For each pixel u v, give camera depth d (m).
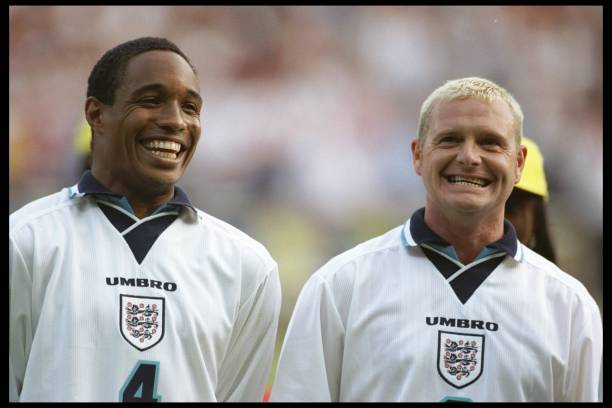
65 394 13.32
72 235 14.09
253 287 14.80
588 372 14.09
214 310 14.20
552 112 52.69
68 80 50.62
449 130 13.81
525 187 17.59
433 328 13.95
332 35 52.56
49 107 49.75
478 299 14.12
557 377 13.97
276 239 46.00
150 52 14.34
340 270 14.39
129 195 14.48
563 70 53.66
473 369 13.83
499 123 13.82
